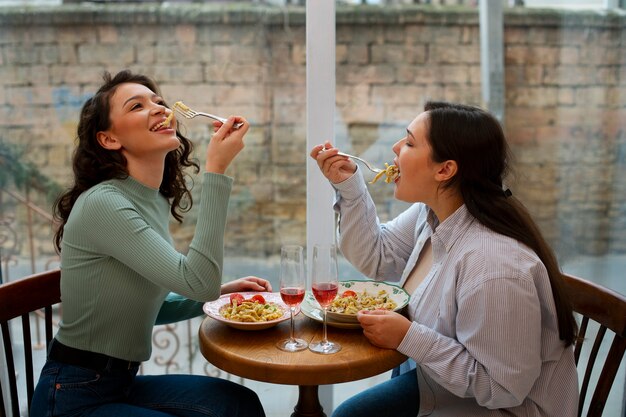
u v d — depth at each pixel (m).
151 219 1.43
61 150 1.99
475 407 1.35
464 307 1.28
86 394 1.32
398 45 1.96
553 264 1.34
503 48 1.96
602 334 1.43
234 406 1.38
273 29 1.98
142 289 1.37
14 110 1.96
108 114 1.36
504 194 1.38
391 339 1.29
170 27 1.97
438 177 1.39
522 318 1.23
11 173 1.98
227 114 2.03
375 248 1.65
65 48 1.95
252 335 1.37
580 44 1.96
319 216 1.87
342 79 1.97
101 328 1.36
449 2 1.94
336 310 1.42
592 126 2.00
